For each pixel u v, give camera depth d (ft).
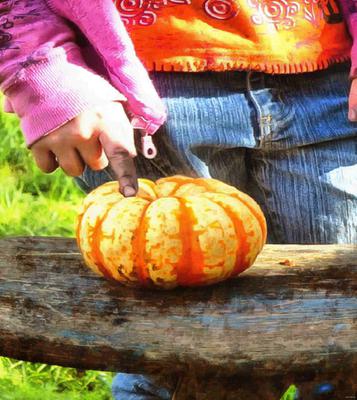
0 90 8.54
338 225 9.84
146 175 9.59
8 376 12.53
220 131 9.36
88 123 7.82
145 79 8.25
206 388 7.21
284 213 9.89
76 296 7.83
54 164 8.19
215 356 7.12
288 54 9.30
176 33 9.07
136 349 7.23
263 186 9.92
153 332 7.36
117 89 8.21
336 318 7.40
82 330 7.43
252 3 9.19
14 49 8.21
